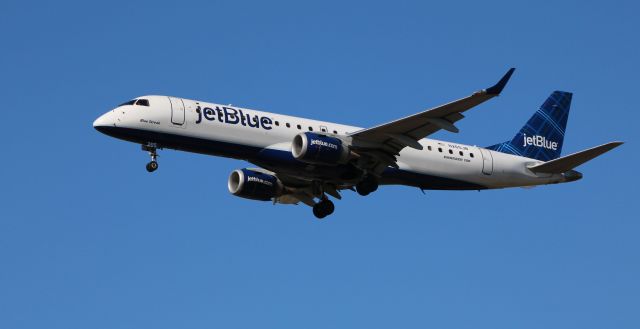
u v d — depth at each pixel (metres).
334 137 114.94
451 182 128.75
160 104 114.88
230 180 128.88
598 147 124.69
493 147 137.00
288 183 128.12
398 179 125.00
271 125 117.81
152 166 116.00
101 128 113.50
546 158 140.88
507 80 101.62
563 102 143.88
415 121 111.06
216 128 115.38
